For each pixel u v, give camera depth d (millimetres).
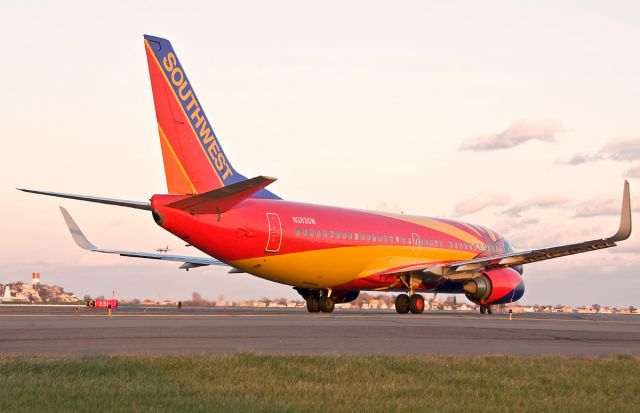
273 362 14758
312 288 40031
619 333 26469
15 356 15016
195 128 32938
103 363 13828
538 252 38938
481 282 42375
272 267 36062
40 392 11469
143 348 17500
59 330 21672
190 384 12617
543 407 11758
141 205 30828
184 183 32438
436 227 45250
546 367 15617
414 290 42688
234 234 33688
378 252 40750
